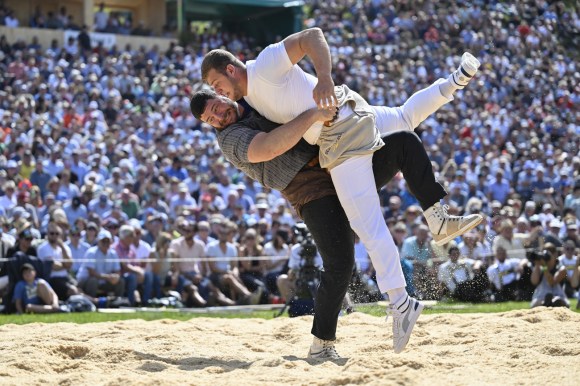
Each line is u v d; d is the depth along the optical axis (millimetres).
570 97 60000
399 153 11594
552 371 9961
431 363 10531
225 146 11070
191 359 12102
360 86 59531
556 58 62344
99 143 39656
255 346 13484
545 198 41312
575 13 64188
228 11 71625
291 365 10930
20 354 12062
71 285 26422
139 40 63188
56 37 59344
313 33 10633
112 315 24969
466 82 11797
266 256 29062
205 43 66062
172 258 27875
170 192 35094
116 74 52156
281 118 11109
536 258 26906
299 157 11320
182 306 27391
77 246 27734
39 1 64375
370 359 10477
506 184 40750
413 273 28125
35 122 41250
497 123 54188
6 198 31516
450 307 26562
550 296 26531
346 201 11086
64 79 48875
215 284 28016
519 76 61844
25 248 25859
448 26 69125
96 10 68438
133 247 27875
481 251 29844
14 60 52531
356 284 27312
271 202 37156
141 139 44562
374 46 67312
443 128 52625
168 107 48812
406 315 11062
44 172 34625
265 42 72500
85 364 11531
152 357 12211
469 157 46375
